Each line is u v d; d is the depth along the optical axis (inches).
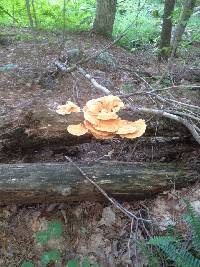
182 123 38.5
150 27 98.6
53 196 35.2
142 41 89.2
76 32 86.4
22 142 38.7
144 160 41.1
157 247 32.7
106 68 64.2
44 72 59.6
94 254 34.7
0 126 37.9
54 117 37.8
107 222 35.7
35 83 57.2
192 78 61.4
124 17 104.9
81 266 34.1
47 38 76.9
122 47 82.7
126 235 34.8
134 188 35.5
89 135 38.8
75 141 39.4
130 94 43.0
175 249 30.1
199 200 34.6
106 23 86.4
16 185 34.2
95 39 82.1
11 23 89.2
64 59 64.8
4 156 39.8
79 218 36.4
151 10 113.8
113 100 37.7
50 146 40.1
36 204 37.2
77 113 38.3
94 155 42.0
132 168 36.2
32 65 62.7
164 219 34.5
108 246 34.7
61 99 52.7
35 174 34.8
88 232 35.8
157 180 35.8
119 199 36.5
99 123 35.9
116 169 35.9
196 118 37.3
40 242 35.3
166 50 67.4
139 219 34.8
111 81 59.7
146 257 32.0
